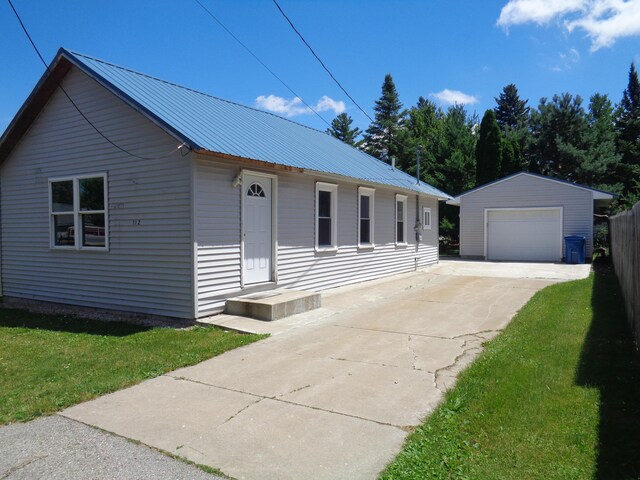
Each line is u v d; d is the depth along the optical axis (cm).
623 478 320
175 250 849
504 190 2325
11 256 1150
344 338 736
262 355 650
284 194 1052
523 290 1227
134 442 398
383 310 959
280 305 866
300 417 443
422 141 4012
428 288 1273
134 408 472
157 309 880
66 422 441
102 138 952
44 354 677
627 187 3381
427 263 1903
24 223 1117
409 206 1712
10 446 394
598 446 365
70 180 1016
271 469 353
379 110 4409
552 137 3594
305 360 625
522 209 2284
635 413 418
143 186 890
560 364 559
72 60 930
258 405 474
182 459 369
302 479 339
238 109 1254
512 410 434
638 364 548
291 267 1077
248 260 959
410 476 336
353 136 4959
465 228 2420
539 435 387
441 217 3347
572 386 488
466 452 368
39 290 1092
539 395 465
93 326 860
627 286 783
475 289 1252
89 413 461
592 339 668
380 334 760
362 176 1284
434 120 4759
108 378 561
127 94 864
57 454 379
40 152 1068
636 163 3581
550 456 354
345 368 588
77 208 1007
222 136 917
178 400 492
